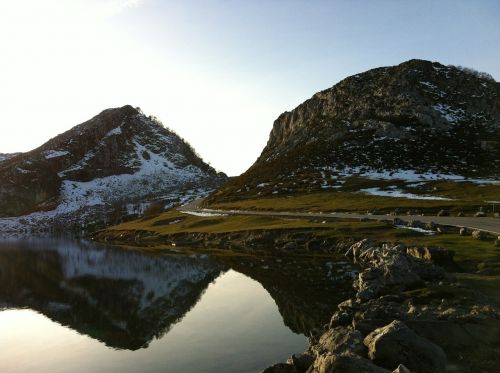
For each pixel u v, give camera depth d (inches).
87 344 1029.8
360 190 4429.1
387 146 5821.9
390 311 825.5
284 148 7411.4
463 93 6712.6
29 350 1008.2
